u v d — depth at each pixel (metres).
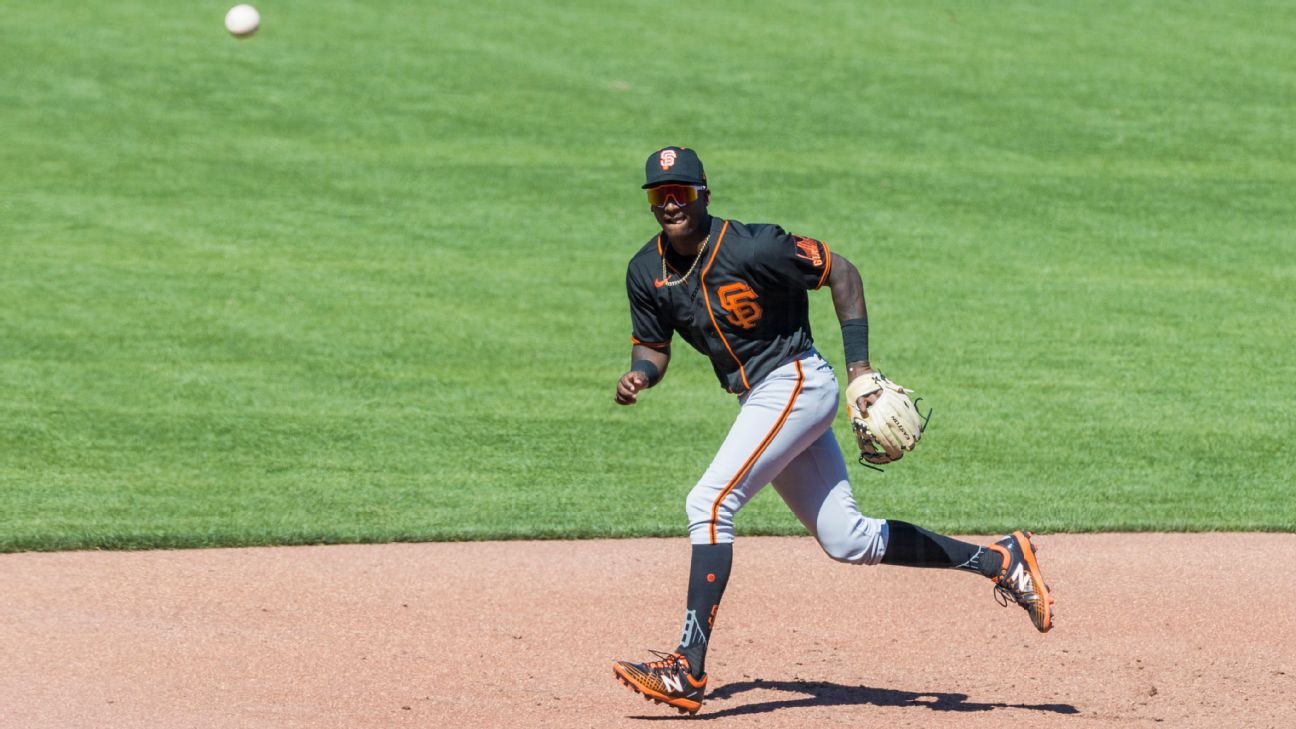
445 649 22.78
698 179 18.80
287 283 52.25
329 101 77.12
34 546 28.14
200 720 19.38
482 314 49.56
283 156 68.62
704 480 19.67
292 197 63.09
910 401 19.34
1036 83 82.62
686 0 100.56
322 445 36.94
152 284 51.53
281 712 19.77
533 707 20.20
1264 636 23.70
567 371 44.09
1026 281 53.75
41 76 78.81
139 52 84.00
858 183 66.06
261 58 83.94
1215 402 41.03
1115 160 70.12
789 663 22.39
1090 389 42.22
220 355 44.56
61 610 24.25
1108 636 23.72
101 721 19.23
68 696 20.17
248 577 26.56
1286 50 89.69
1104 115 77.12
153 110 74.56
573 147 71.12
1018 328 48.34
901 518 31.17
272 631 23.47
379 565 27.56
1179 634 23.81
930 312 50.09
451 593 25.86
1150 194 65.12
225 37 87.81
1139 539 29.75
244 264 54.28
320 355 44.88
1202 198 64.62
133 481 33.66
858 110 77.44
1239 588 26.39
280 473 34.59
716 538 19.56
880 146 71.75
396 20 93.31
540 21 94.19
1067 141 72.88
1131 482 34.25
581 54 86.88
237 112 74.88
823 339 48.03
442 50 86.94
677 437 38.28
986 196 64.62
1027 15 97.56
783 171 67.56
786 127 74.50
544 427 38.84
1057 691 21.05
